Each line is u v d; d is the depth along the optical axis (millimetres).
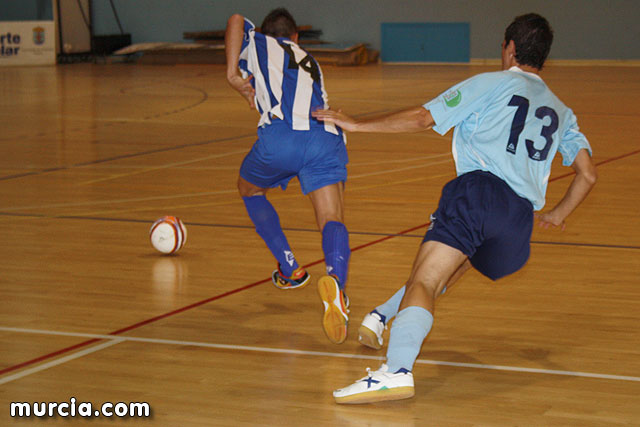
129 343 3994
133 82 21281
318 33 27734
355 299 4746
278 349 3924
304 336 4121
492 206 3203
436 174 9211
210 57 27047
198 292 4891
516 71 3510
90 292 4871
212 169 9555
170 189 8359
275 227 4516
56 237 6289
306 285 5059
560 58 25531
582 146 3484
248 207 4477
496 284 5039
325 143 4062
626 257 5672
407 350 3141
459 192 3262
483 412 3186
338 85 20062
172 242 5711
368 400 3170
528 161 3324
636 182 8539
